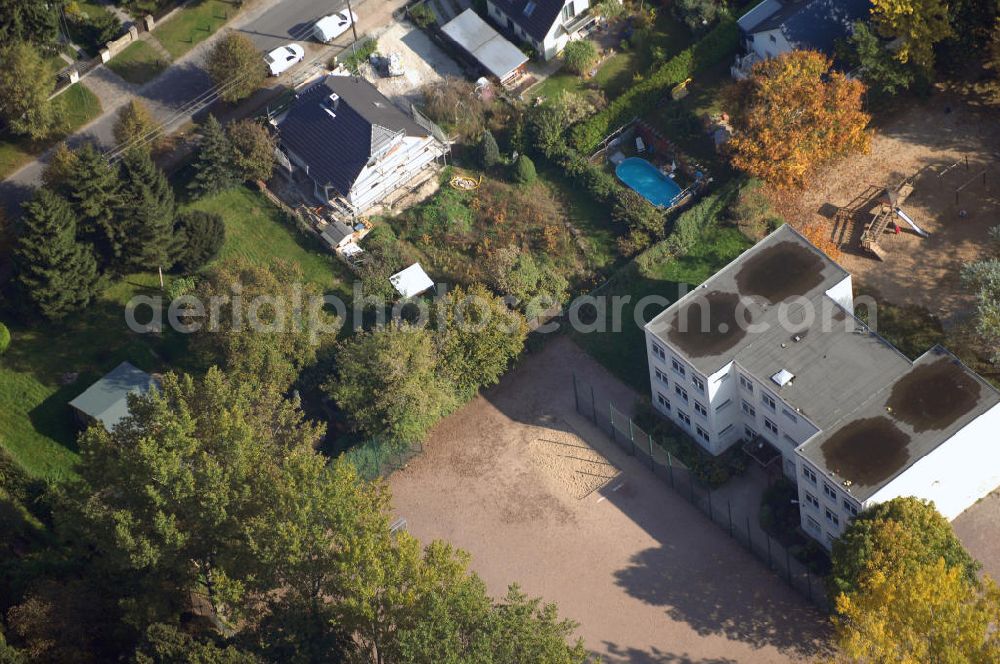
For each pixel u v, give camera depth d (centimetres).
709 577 13825
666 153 16712
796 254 14612
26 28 17150
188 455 12962
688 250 16025
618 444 14862
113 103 17500
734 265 14638
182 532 12850
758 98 15712
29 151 17038
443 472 14862
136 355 15375
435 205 16512
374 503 13138
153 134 17012
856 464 13000
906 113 16825
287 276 15088
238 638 12431
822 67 15562
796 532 13950
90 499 12762
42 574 13600
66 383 15275
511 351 15050
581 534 14275
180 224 15812
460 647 11638
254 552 12425
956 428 13062
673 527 14212
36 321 15625
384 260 16000
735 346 13988
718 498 14325
